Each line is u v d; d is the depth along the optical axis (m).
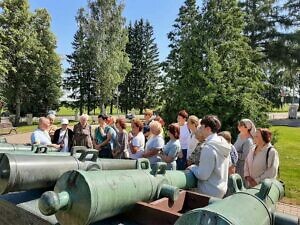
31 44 30.33
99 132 6.42
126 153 5.99
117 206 1.69
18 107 31.72
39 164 2.08
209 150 2.74
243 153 4.77
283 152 12.93
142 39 53.91
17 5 30.05
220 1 12.63
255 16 30.80
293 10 31.48
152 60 53.72
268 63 31.17
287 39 30.69
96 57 37.66
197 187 2.74
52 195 1.48
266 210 1.46
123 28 38.69
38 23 34.72
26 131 21.80
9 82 30.66
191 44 12.09
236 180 1.88
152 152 4.58
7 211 2.18
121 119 6.19
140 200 1.85
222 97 10.91
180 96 11.44
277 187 1.91
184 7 13.04
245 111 10.86
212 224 1.20
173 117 11.41
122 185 1.72
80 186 1.57
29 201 2.19
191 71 11.63
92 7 37.69
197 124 4.75
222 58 12.20
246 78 11.70
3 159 2.01
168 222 1.71
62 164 2.21
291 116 35.69
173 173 2.40
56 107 38.12
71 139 6.04
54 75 36.00
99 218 1.63
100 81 38.44
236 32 12.46
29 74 31.83
